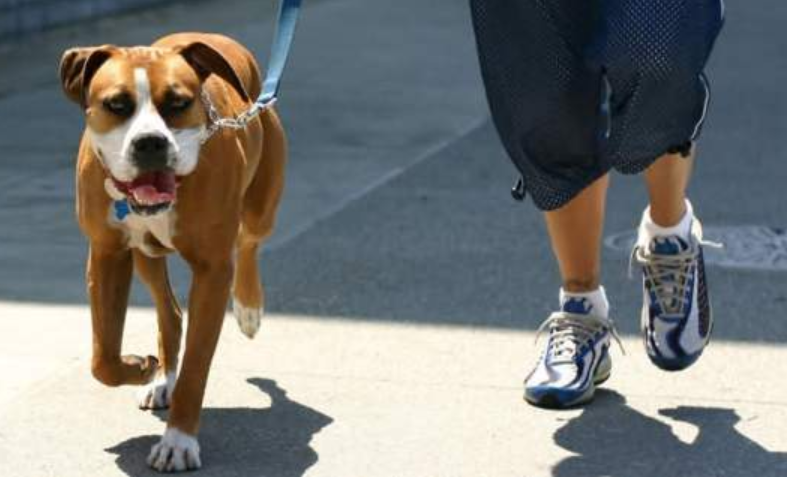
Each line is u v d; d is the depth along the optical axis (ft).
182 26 90.94
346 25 94.22
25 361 33.45
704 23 28.60
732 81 75.20
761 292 39.99
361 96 70.44
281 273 41.09
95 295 28.40
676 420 30.32
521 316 37.35
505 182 53.83
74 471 27.40
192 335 27.81
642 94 28.81
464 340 35.29
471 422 30.07
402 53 83.46
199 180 27.07
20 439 28.84
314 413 30.45
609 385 32.40
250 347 34.53
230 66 26.89
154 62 25.89
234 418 30.12
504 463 28.04
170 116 25.63
